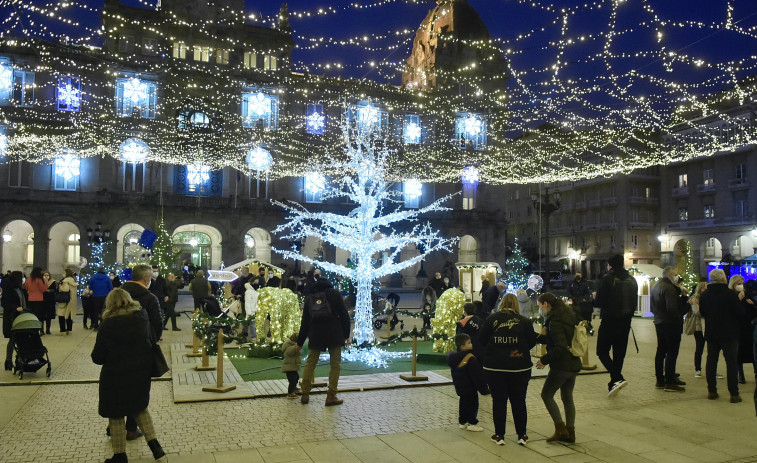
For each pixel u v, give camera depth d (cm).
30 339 1156
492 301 1537
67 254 4684
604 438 793
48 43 4147
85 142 4303
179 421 857
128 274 2456
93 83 4369
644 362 1395
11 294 1227
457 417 888
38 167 4275
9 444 749
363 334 1461
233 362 1368
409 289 4844
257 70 4756
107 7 4353
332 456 707
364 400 995
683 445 764
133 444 753
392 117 5216
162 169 4562
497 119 5450
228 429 817
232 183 4741
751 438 796
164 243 2959
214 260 4866
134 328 676
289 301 1454
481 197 5481
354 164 1620
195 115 4722
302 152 4866
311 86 4916
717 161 5650
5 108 4134
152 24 4462
